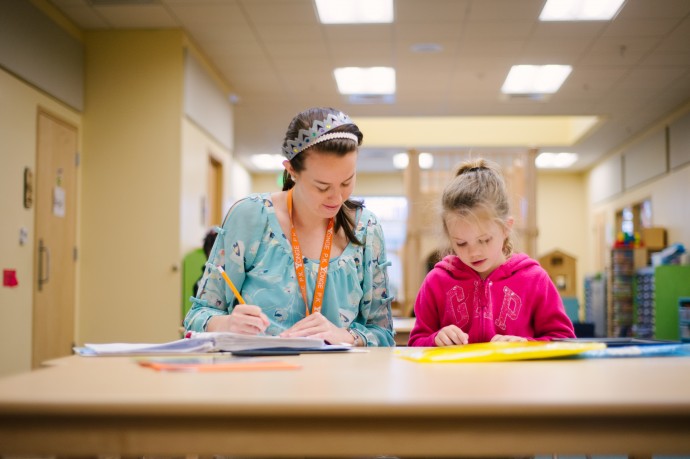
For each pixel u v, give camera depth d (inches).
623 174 426.6
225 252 68.5
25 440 32.2
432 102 323.9
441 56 258.7
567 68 275.7
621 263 371.9
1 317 177.8
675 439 32.2
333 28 230.1
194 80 241.8
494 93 309.4
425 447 31.9
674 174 345.1
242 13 217.5
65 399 32.1
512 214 76.5
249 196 70.6
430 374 41.9
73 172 222.5
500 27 229.9
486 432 31.9
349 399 32.0
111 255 226.2
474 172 75.5
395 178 529.3
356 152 65.1
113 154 229.5
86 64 232.4
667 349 54.4
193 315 66.2
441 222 78.1
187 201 235.3
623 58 261.9
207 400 31.7
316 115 64.3
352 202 71.4
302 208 68.6
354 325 68.8
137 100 230.8
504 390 35.1
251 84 292.8
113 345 59.4
